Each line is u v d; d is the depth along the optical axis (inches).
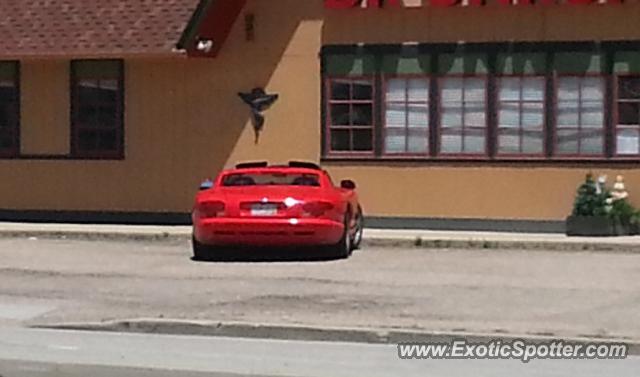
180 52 1112.8
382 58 1126.4
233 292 767.1
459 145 1117.7
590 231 1061.1
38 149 1205.1
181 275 845.8
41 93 1204.5
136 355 598.5
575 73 1091.9
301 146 1149.7
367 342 633.0
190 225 1166.3
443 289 776.9
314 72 1144.8
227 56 1163.3
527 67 1099.9
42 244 1053.8
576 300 731.4
